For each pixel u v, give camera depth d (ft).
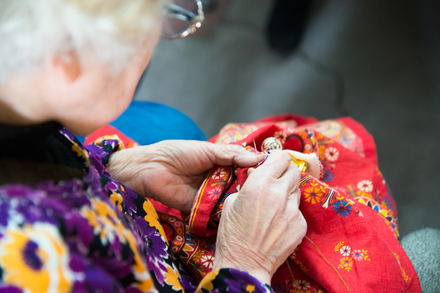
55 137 1.46
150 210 1.83
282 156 1.90
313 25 6.51
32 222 0.96
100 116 1.28
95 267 1.04
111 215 1.27
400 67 6.06
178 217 2.25
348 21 6.45
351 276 1.75
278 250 1.68
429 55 6.10
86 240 1.07
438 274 2.07
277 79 6.15
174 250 1.96
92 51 1.09
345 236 1.86
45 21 1.01
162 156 2.05
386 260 1.77
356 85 5.97
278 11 6.22
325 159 2.49
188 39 6.45
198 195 1.96
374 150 2.86
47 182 1.12
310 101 5.90
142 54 1.29
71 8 1.02
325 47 6.31
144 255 1.48
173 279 1.66
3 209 0.96
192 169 2.05
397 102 5.77
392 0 6.55
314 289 1.83
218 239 1.76
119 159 2.11
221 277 1.51
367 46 6.26
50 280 0.93
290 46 6.25
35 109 1.16
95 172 1.63
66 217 1.03
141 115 3.21
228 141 2.60
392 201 2.49
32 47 1.02
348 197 2.15
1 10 1.01
